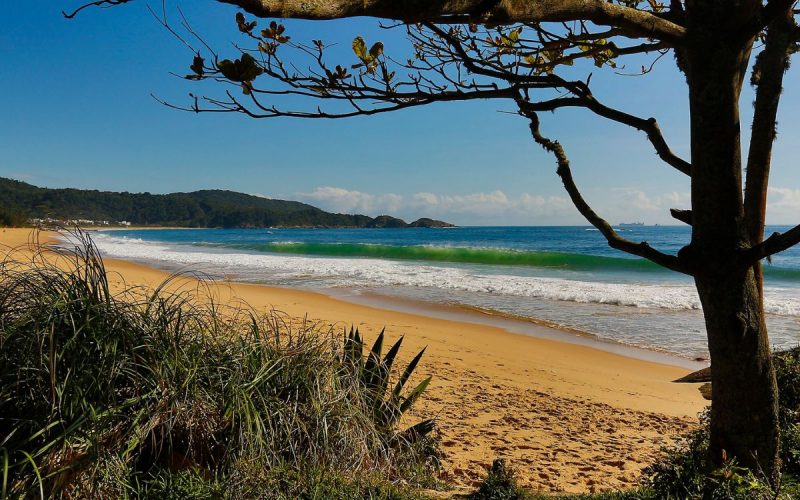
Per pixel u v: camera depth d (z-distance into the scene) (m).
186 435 3.45
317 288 21.20
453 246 56.34
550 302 18.47
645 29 2.21
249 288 19.66
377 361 4.75
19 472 2.78
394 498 3.57
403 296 19.44
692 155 2.70
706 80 2.54
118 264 27.66
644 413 7.85
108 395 3.17
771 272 28.83
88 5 1.69
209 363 3.82
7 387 3.04
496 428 6.65
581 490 4.78
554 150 2.96
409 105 2.64
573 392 8.84
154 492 3.04
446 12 1.63
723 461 2.90
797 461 3.62
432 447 4.75
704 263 2.69
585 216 2.89
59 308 3.38
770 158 2.89
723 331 2.76
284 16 1.40
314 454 3.56
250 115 2.52
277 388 3.96
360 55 2.51
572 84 2.79
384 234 123.12
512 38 3.14
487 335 13.29
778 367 5.00
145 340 3.60
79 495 2.90
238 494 3.16
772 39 2.85
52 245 4.12
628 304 17.98
